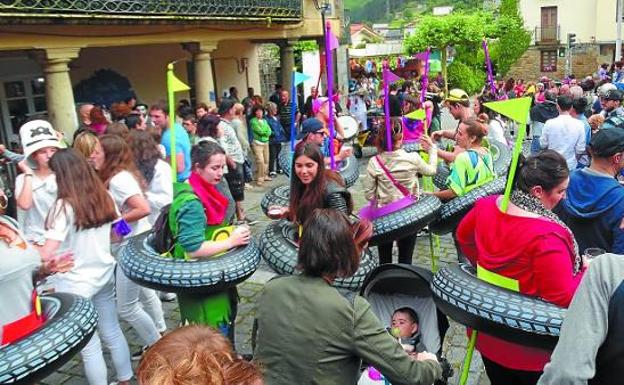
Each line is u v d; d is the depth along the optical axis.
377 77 23.77
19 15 6.56
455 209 4.22
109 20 7.75
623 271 1.77
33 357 2.45
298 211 3.56
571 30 39.62
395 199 4.54
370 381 2.73
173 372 1.24
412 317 3.04
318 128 5.57
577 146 6.04
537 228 2.45
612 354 1.74
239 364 1.32
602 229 3.24
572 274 2.43
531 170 2.50
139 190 3.92
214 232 3.47
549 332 2.34
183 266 3.22
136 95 12.03
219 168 3.43
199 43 10.12
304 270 2.24
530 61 41.22
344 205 3.50
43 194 3.96
